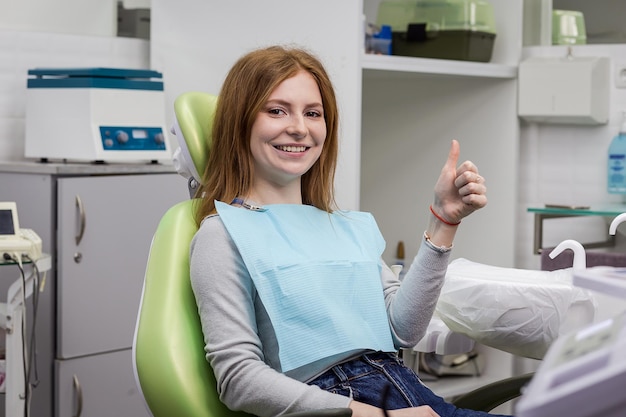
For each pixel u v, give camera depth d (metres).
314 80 1.90
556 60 3.39
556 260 2.79
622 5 3.37
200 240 1.76
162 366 1.68
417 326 1.88
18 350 2.50
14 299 2.50
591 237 3.43
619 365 0.71
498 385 1.85
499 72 3.41
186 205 1.89
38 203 3.00
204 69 3.32
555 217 3.42
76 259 3.00
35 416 3.00
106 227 3.06
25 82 3.39
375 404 1.70
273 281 1.73
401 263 3.66
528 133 3.58
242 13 3.22
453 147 1.82
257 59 1.86
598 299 1.88
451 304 1.96
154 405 1.70
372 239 1.97
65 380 3.00
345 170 2.99
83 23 3.49
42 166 2.98
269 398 1.61
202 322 1.71
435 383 3.35
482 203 1.78
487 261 3.58
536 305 1.86
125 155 3.17
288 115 1.84
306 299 1.74
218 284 1.71
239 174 1.87
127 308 3.13
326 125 1.96
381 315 1.85
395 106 3.76
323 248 1.84
